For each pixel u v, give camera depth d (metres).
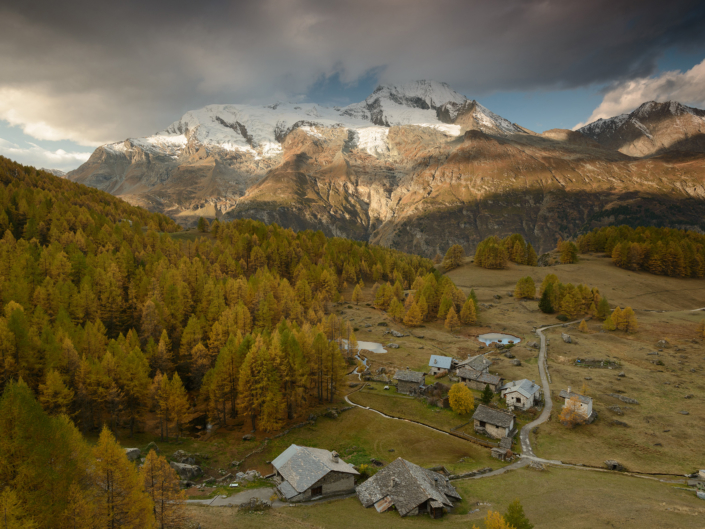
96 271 104.06
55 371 57.94
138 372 65.88
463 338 134.00
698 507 45.03
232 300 118.62
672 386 90.44
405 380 92.94
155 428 69.38
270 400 68.69
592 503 45.62
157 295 104.50
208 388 72.75
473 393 92.50
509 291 187.62
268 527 38.81
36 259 112.25
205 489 49.94
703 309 160.12
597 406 82.56
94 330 77.19
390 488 48.16
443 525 41.16
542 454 65.75
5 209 143.38
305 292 144.12
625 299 169.88
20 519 27.55
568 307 148.88
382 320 151.50
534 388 86.06
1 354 58.62
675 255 195.00
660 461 62.59
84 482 31.72
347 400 86.38
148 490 36.00
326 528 39.53
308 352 83.38
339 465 52.56
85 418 61.50
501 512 44.53
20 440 29.91
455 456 64.56
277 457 56.34
